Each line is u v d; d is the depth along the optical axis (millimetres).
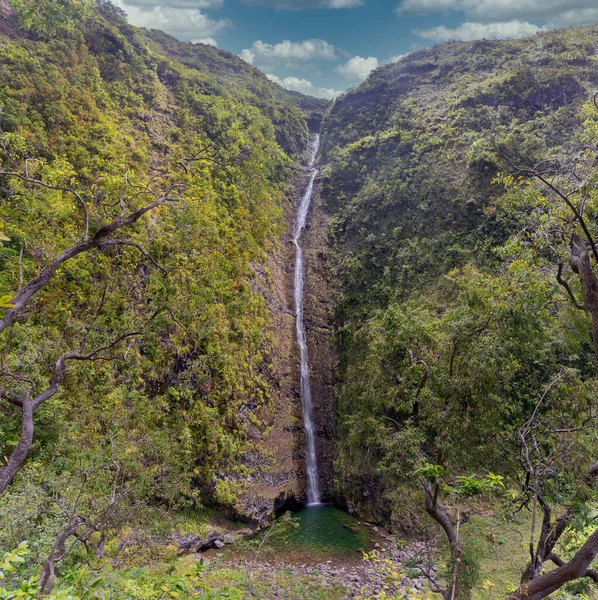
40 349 11492
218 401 25188
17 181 17250
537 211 11703
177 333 23578
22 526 10492
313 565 20422
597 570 9547
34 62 27422
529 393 13438
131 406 17625
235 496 23844
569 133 36156
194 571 6617
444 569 13289
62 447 14055
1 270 13430
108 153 27047
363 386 27953
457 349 11492
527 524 18531
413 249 36438
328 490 29328
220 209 32219
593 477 9055
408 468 12852
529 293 10672
